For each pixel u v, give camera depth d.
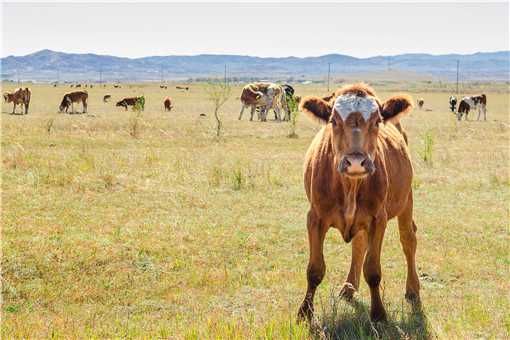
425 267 10.02
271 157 22.22
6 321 7.34
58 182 15.11
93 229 11.29
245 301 8.33
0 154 19.00
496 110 68.12
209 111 52.69
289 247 11.01
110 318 7.64
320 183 7.11
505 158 23.19
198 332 6.77
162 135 28.39
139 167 18.27
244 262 10.05
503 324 7.46
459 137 32.19
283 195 15.27
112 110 52.06
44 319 7.51
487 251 11.06
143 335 6.86
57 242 10.16
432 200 15.32
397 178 7.91
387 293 8.69
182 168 18.33
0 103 51.34
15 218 11.65
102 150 22.47
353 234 7.21
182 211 13.27
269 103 42.88
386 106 6.86
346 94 6.75
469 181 17.73
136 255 9.90
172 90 116.00
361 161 6.32
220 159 21.03
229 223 12.36
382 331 7.06
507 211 14.12
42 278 8.81
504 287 9.13
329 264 10.09
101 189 14.88
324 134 7.50
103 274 9.09
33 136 25.53
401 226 8.60
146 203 13.76
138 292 8.55
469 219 13.30
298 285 8.97
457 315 7.76
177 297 8.41
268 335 6.60
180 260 9.89
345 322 7.27
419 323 7.50
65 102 47.41
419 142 28.98
